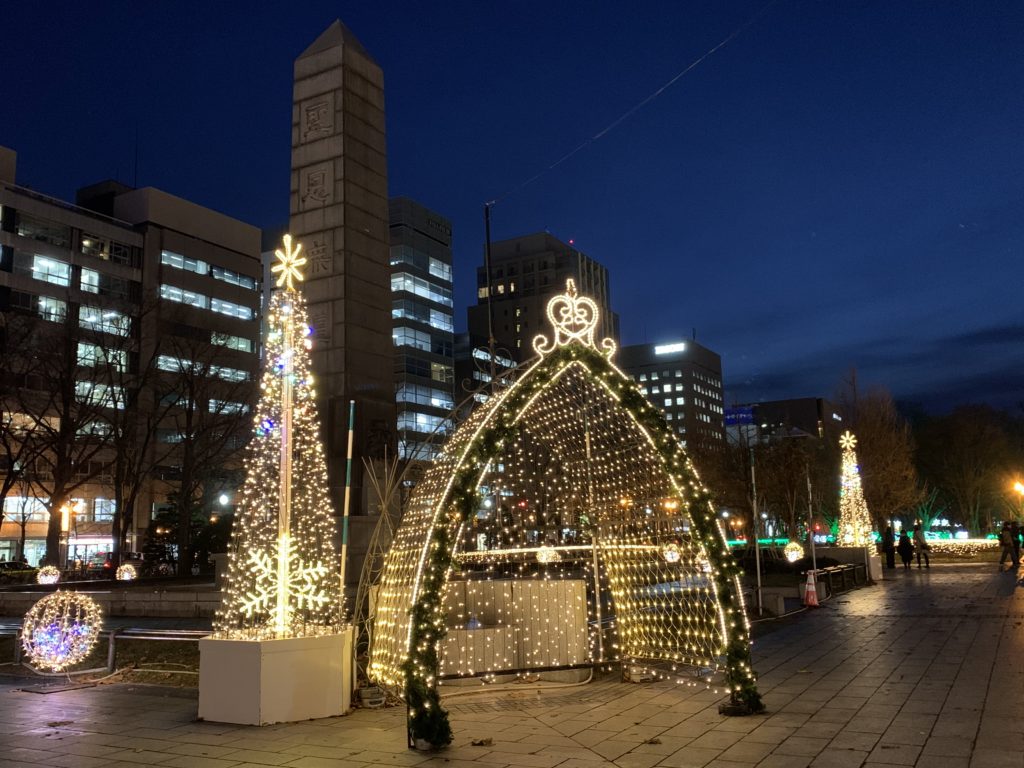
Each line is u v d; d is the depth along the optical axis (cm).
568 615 1115
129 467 4031
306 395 1073
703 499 920
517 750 735
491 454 866
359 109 2045
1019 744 695
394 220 9838
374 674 994
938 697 895
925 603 1934
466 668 1067
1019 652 1181
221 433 4581
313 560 1100
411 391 9494
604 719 850
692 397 15612
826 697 919
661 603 1171
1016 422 6456
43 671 1271
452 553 838
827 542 4503
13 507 5791
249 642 886
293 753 751
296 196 2011
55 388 3997
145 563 4175
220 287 7506
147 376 4172
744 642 870
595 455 1166
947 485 6141
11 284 5978
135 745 798
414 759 719
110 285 6669
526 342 14075
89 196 7394
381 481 1427
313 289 1948
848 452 3331
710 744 733
